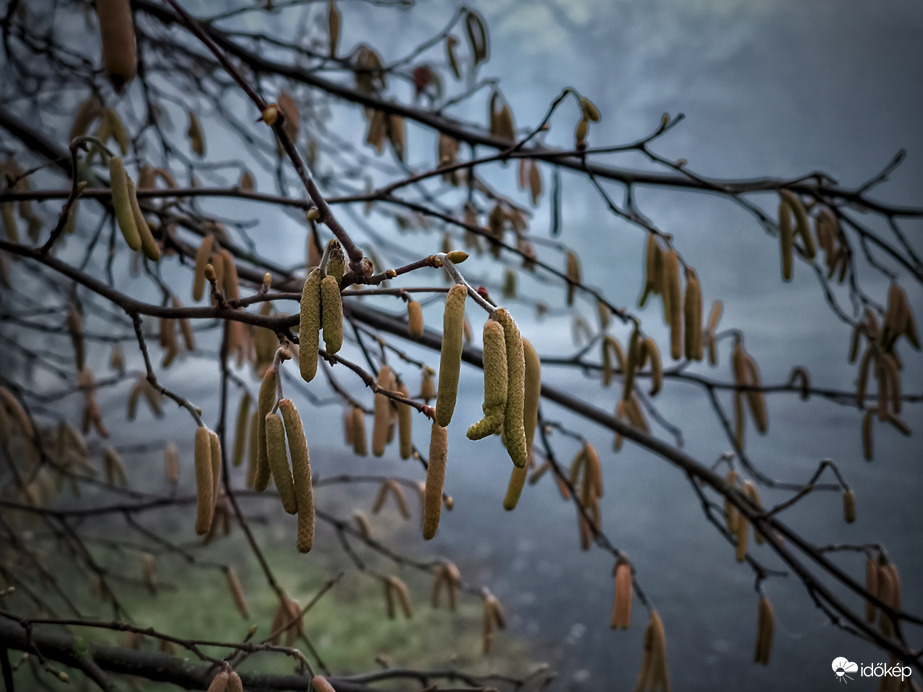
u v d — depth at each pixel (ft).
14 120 1.64
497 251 2.16
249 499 6.68
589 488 1.59
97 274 4.67
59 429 2.27
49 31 2.41
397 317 1.67
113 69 0.72
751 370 1.81
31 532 2.85
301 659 1.08
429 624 5.39
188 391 10.17
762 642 1.65
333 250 0.79
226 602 5.21
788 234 1.49
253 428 1.13
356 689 1.41
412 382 7.47
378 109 1.94
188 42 2.81
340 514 7.36
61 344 4.11
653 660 1.48
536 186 1.93
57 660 1.26
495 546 7.15
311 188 0.86
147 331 2.57
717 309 1.77
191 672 1.30
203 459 0.92
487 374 0.71
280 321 0.94
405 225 2.59
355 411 1.43
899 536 6.86
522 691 4.61
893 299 1.70
